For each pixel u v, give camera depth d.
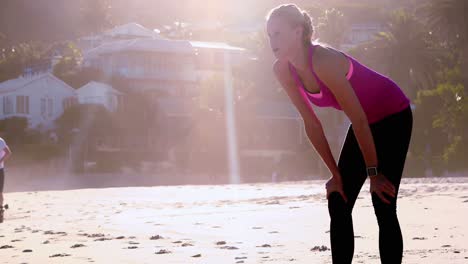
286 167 64.12
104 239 8.33
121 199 18.66
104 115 62.72
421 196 13.10
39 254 7.05
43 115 66.31
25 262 6.48
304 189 20.20
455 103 55.53
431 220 8.73
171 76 73.31
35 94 66.19
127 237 8.43
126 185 56.47
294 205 12.55
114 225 10.23
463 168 51.88
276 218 9.98
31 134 62.31
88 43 91.06
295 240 7.41
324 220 9.34
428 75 76.88
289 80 4.37
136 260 6.37
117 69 72.00
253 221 9.73
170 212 12.52
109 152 61.28
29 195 21.88
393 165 4.32
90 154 60.91
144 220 10.88
